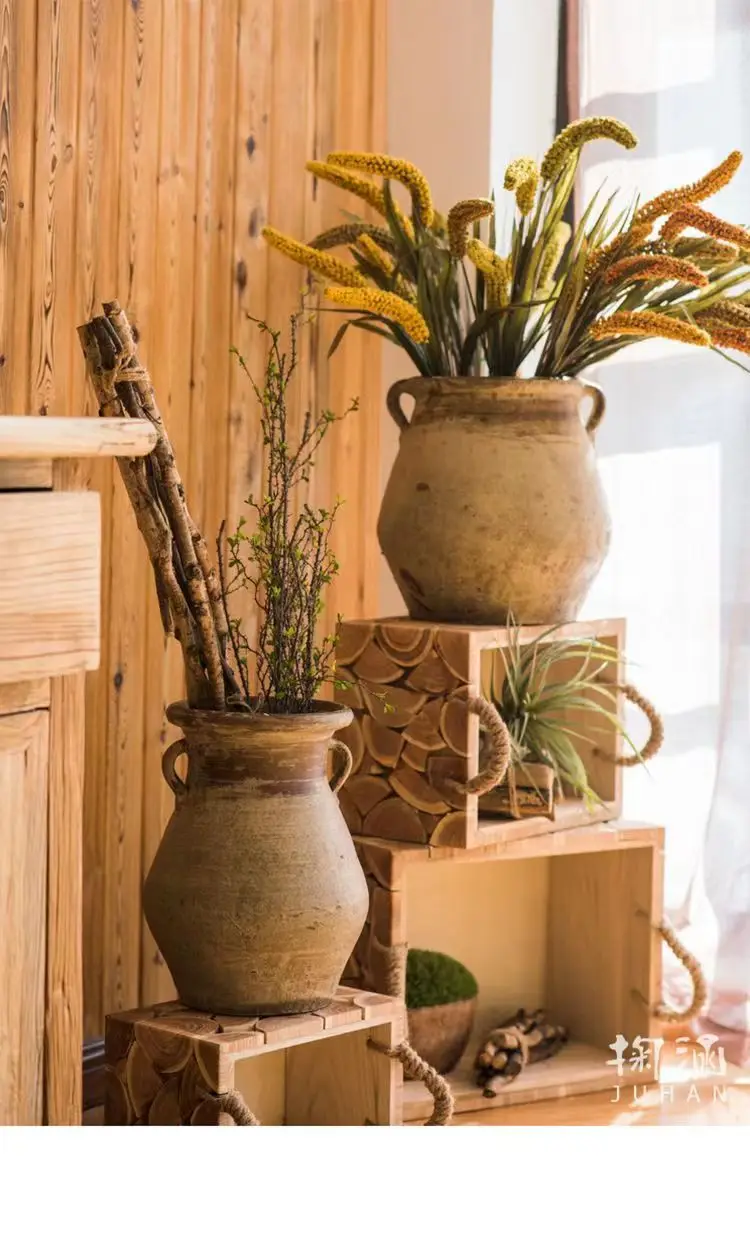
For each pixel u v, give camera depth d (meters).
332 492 2.65
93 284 2.22
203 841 1.76
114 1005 2.31
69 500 1.26
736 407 2.57
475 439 2.19
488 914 2.50
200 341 2.39
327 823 1.80
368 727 2.21
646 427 2.64
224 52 2.40
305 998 1.79
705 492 2.60
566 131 2.14
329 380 2.62
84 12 2.18
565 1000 2.51
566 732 2.37
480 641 2.12
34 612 1.23
